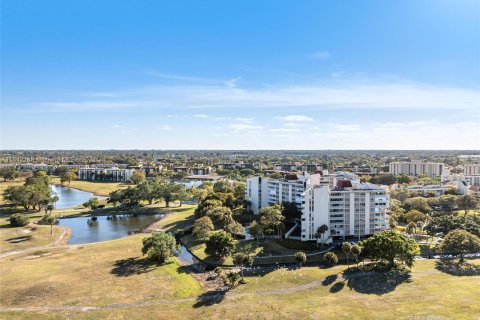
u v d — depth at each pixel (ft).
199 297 398.62
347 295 394.52
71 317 350.02
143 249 517.14
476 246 485.15
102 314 356.59
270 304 375.66
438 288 403.95
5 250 575.79
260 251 557.33
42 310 364.38
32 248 593.01
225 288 425.28
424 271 460.96
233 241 526.57
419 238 618.85
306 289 415.85
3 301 383.45
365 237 631.15
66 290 410.52
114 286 422.82
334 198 619.67
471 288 401.90
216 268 474.49
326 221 613.52
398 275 447.01
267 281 442.91
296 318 343.46
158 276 454.40
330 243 599.57
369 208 631.15
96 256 533.14
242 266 494.59
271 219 602.85
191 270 492.13
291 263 512.63
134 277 450.71
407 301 372.58
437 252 545.03
